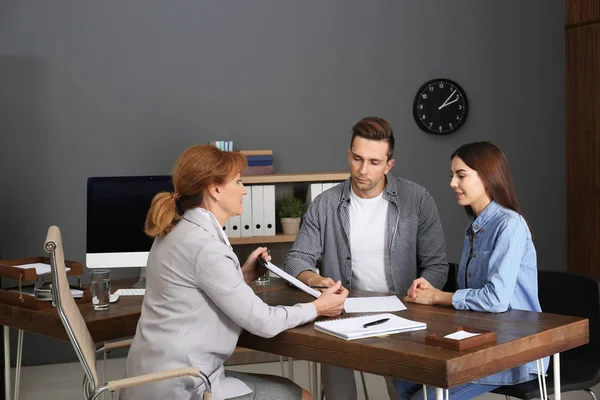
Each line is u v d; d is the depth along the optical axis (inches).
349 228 122.5
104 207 133.8
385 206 121.6
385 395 160.6
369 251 121.9
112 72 193.0
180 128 197.8
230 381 91.0
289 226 188.4
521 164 223.5
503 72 220.2
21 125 188.2
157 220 89.4
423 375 77.0
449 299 101.2
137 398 87.7
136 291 126.7
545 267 227.3
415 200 122.3
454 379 75.4
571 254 227.5
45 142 189.8
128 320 110.1
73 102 191.0
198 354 87.4
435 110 213.3
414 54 212.5
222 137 200.5
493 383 95.9
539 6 222.5
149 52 195.0
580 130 222.2
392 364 80.0
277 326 89.5
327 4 205.9
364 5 208.5
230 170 92.0
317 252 125.0
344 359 85.0
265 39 202.2
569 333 89.5
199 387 87.2
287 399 92.7
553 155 225.9
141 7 193.9
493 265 98.0
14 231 188.7
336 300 97.8
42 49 188.5
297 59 204.7
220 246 88.3
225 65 199.9
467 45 216.8
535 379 102.1
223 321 89.8
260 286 122.1
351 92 208.5
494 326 89.1
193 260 87.0
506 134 221.3
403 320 92.3
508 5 219.9
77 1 190.1
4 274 118.2
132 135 195.0
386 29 210.4
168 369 86.4
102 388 82.1
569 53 224.1
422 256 123.2
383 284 122.0
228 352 91.0
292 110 205.0
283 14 203.2
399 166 212.8
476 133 218.7
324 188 188.5
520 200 224.1
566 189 227.6
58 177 191.2
